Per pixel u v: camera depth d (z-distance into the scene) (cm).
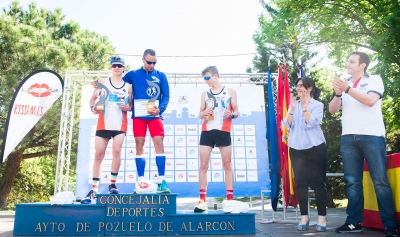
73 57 1412
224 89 459
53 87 738
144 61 444
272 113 538
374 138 378
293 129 449
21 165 1786
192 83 752
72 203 388
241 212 389
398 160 378
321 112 430
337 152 1523
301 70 553
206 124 443
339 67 1328
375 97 375
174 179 709
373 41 1035
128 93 439
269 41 1314
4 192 1418
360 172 398
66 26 1700
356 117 393
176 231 381
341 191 1591
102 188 699
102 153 421
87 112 738
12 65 1294
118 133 426
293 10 1166
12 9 1599
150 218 382
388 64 1038
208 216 385
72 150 1325
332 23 1176
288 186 539
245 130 730
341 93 406
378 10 1074
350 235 372
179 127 727
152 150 718
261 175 716
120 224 379
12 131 699
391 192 369
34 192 1725
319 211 422
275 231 417
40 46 1338
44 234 373
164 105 445
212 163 714
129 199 383
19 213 377
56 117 1315
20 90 714
